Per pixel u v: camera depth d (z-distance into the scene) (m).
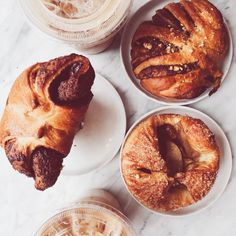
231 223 0.66
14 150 0.56
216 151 0.62
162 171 0.61
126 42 0.66
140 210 0.66
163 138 0.64
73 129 0.56
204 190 0.62
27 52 0.66
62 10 0.59
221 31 0.61
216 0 0.65
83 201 0.62
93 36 0.59
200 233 0.66
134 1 0.66
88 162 0.65
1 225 0.67
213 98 0.66
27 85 0.55
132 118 0.66
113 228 0.62
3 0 0.66
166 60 0.61
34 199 0.67
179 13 0.61
